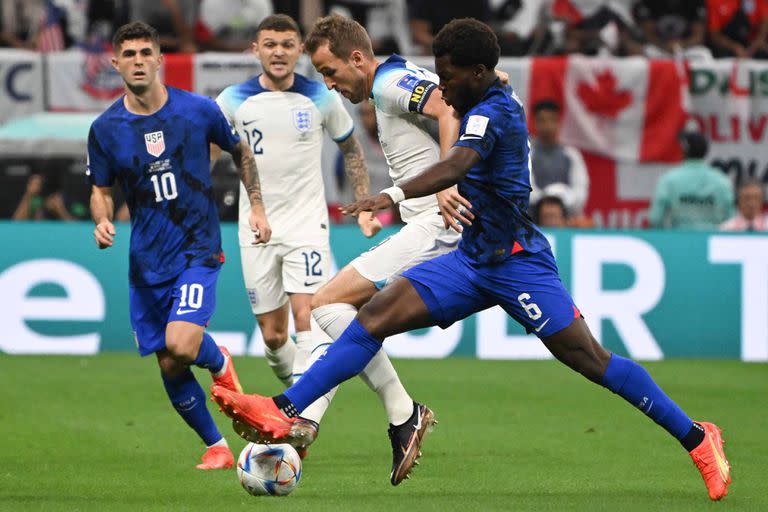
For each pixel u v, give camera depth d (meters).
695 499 20.70
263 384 36.00
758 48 54.09
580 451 26.25
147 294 23.64
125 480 22.52
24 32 53.06
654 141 46.88
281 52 28.83
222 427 29.42
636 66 46.53
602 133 46.72
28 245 42.81
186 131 23.22
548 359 43.31
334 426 29.62
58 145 44.75
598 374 20.20
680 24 53.81
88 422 29.84
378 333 19.88
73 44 52.53
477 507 19.67
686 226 46.12
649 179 47.00
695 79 46.78
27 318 42.81
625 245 43.34
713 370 40.84
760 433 28.98
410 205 23.39
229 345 42.56
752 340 43.62
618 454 25.89
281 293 29.75
